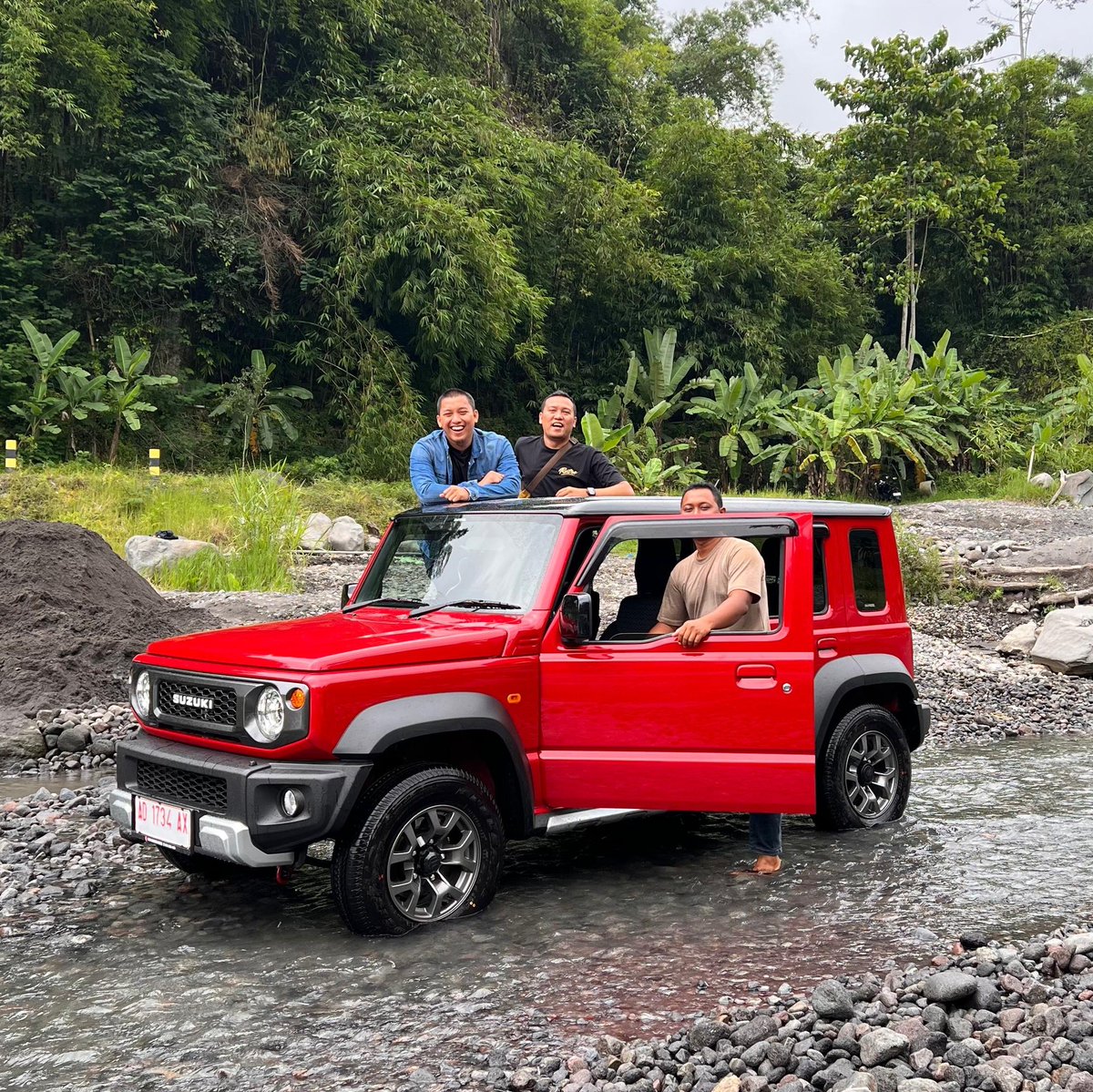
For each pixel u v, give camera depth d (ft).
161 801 14.97
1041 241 152.56
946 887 16.49
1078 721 29.84
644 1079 10.69
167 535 52.11
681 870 17.51
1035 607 44.47
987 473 108.27
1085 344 142.51
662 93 150.92
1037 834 19.26
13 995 12.94
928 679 33.76
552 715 15.74
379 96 106.22
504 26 131.34
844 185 137.90
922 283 136.56
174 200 92.48
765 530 16.25
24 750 25.55
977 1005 12.11
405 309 93.97
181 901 16.26
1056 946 13.17
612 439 85.81
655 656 15.81
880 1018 11.60
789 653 15.89
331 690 13.85
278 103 104.47
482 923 15.05
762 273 122.31
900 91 132.26
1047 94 164.35
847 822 19.31
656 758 15.74
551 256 112.37
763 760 15.74
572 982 13.08
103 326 92.63
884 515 20.20
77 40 84.84
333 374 97.96
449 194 97.14
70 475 70.18
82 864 17.85
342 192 94.17
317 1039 11.70
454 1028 11.90
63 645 30.25
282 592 44.75
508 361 113.19
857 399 107.45
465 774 15.01
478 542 17.13
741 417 107.55
